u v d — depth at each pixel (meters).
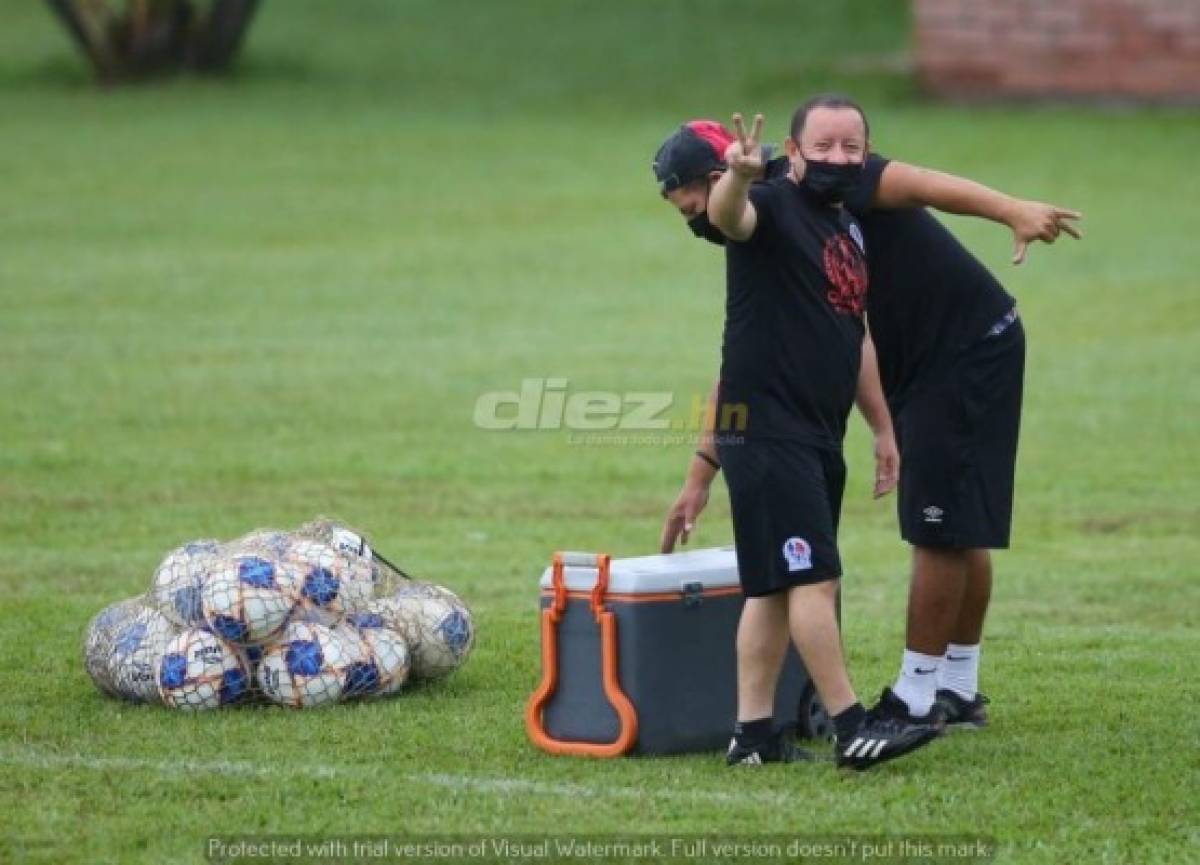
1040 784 23.97
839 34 141.38
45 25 143.75
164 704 27.45
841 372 24.27
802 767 24.66
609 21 146.12
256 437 55.78
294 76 132.00
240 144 111.75
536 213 96.56
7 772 24.38
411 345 70.38
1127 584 39.41
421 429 57.31
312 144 112.19
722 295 80.25
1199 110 119.62
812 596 24.00
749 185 23.14
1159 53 120.94
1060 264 84.69
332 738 26.02
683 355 68.69
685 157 24.59
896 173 24.84
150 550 41.91
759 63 133.88
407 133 115.50
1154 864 21.11
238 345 69.94
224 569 27.69
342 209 96.94
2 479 49.72
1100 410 60.19
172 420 57.88
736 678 25.67
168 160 107.19
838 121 24.12
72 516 45.66
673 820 22.50
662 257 87.56
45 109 120.88
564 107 124.19
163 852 21.50
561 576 25.42
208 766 24.66
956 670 27.09
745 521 24.08
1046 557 42.44
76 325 72.94
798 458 23.92
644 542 43.84
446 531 44.69
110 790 23.64
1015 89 123.19
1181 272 82.56
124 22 128.75
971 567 26.62
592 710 25.41
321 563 28.25
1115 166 104.12
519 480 50.84
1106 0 121.25
